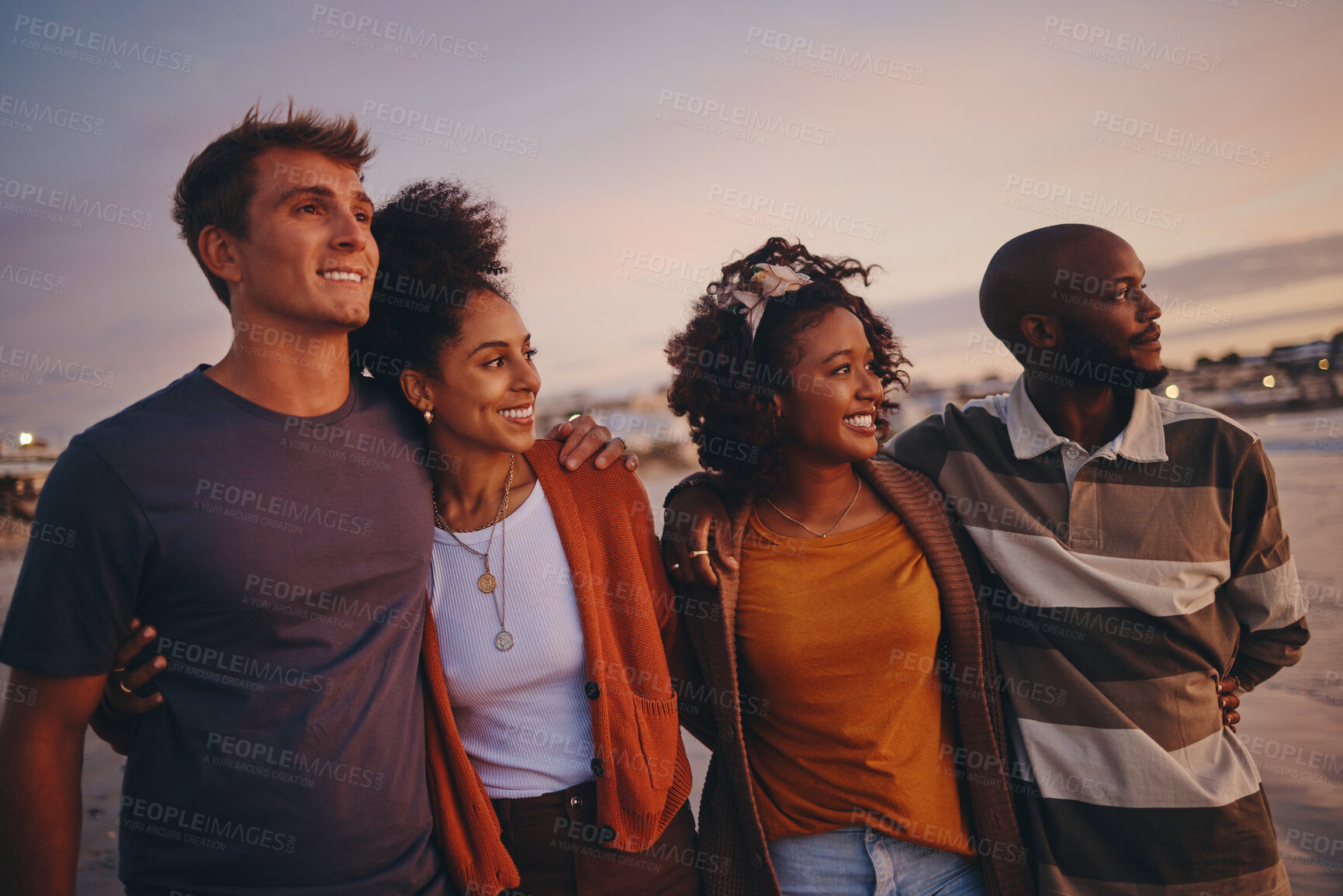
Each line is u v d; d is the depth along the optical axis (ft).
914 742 6.49
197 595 5.43
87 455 5.29
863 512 6.86
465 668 6.23
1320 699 14.11
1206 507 6.70
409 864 5.75
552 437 6.95
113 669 5.57
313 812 5.41
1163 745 6.57
